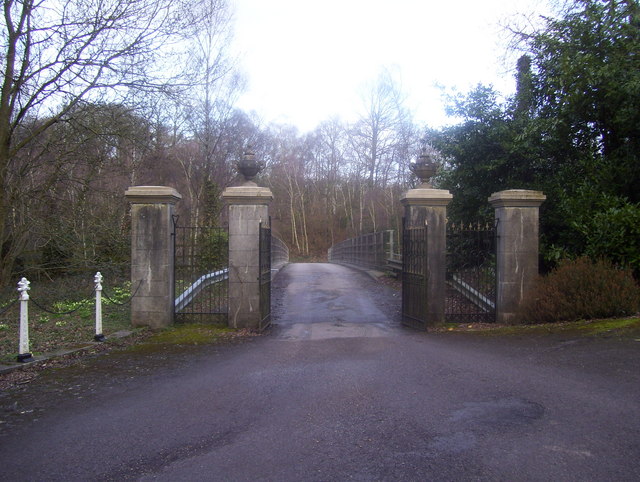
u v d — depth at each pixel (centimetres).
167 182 2631
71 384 573
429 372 595
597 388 496
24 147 1218
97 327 796
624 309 818
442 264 936
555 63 1027
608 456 346
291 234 6131
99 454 374
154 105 1333
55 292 1301
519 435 388
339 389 533
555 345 697
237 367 648
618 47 939
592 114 1009
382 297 1368
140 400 509
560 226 1060
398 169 4488
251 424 434
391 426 418
